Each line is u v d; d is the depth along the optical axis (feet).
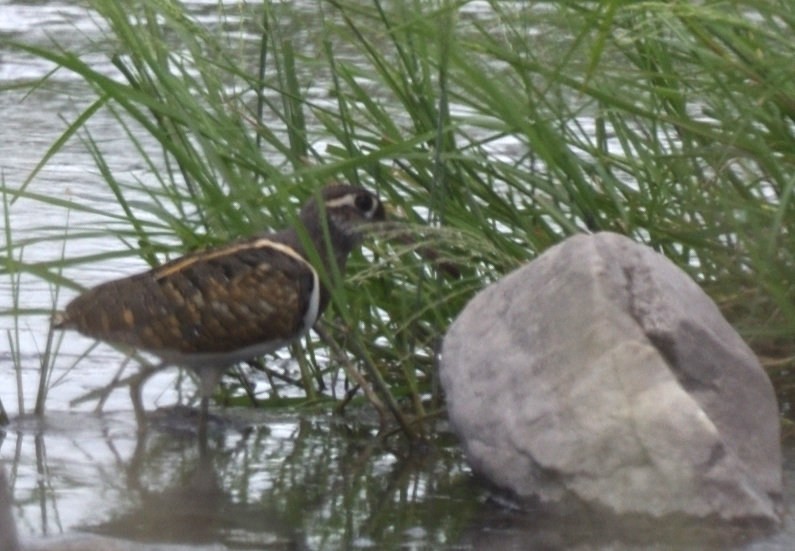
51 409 34.73
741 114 32.71
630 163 34.24
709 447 26.76
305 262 32.71
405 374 35.06
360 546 26.08
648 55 33.81
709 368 27.99
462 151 34.68
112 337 32.42
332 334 36.04
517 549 25.90
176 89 33.73
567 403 27.50
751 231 33.71
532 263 29.78
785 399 33.81
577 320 27.96
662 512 26.76
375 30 35.65
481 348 29.55
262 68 35.83
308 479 30.40
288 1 41.11
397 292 35.60
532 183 34.22
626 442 26.94
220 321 31.83
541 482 27.71
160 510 27.94
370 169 35.32
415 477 30.55
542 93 33.19
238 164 34.73
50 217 46.70
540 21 36.29
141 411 33.60
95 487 29.40
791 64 31.24
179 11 35.60
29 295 41.57
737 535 26.40
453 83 38.88
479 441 28.86
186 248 35.24
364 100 35.50
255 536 26.55
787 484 29.07
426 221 35.83
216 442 33.04
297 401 36.24
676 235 33.81
